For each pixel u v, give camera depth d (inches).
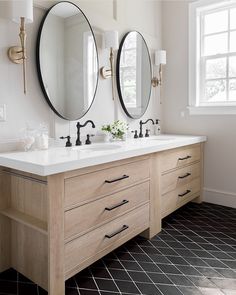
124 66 118.1
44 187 65.2
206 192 136.1
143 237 96.5
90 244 70.7
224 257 82.8
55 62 88.6
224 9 128.3
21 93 81.0
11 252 77.0
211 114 132.0
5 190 74.4
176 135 136.3
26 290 68.0
